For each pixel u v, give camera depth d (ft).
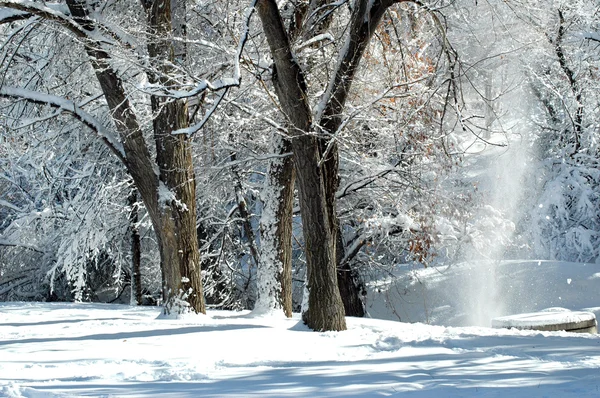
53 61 59.06
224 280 86.63
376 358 27.48
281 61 40.96
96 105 63.52
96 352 31.81
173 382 21.68
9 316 59.21
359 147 63.41
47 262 97.25
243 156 70.64
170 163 53.36
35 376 24.26
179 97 39.83
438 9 45.88
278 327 43.04
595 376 19.49
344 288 73.51
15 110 61.87
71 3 50.08
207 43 47.85
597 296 73.97
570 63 85.92
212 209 77.82
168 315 52.54
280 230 54.29
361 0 42.78
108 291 106.93
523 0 57.36
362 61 58.13
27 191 95.81
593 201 95.14
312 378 21.25
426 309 73.31
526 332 38.11
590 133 89.61
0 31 63.57
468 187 81.97
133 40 51.62
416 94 51.13
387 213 73.56
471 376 20.42
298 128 41.24
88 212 71.92
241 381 21.27
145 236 88.89
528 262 83.30
